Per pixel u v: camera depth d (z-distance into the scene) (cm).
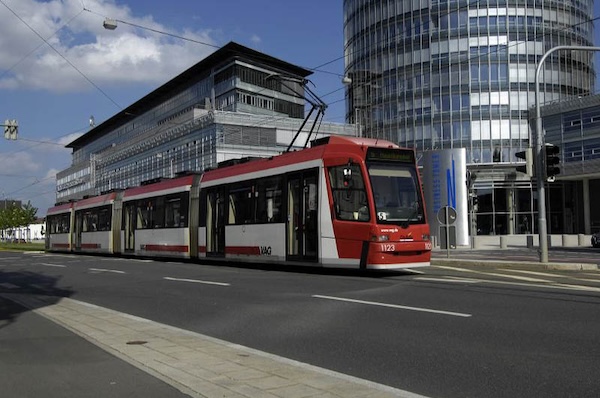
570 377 602
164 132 7550
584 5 7394
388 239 1585
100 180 9906
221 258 2183
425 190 4059
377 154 1661
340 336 834
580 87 7194
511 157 6888
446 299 1122
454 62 7088
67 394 579
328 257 1683
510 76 6956
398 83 7450
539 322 880
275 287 1409
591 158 5206
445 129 7081
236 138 6378
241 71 7406
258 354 738
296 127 6900
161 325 973
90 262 2797
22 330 954
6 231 12575
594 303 1048
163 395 564
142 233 2881
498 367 647
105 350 781
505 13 7012
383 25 7644
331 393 555
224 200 2198
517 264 1938
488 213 6250
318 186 1736
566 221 6212
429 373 632
